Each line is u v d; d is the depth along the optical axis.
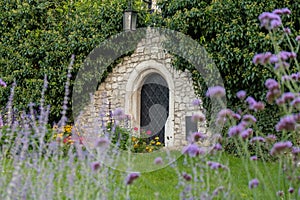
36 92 8.59
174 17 7.38
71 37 8.60
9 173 3.01
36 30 9.00
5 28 9.25
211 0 7.25
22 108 8.50
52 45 8.73
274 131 6.19
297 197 2.32
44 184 2.78
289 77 2.32
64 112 3.66
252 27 6.55
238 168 4.38
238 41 6.79
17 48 9.03
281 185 2.98
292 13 6.32
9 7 9.29
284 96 2.08
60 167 3.04
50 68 8.61
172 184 3.63
